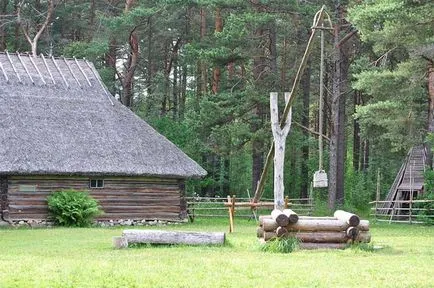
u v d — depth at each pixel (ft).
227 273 50.19
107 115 125.59
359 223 67.26
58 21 202.90
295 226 66.74
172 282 46.29
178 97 223.51
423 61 126.11
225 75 170.81
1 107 118.32
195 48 152.76
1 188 112.47
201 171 123.85
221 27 157.07
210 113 144.97
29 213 113.50
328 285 45.83
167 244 69.87
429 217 127.13
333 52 148.46
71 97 126.41
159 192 123.65
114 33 178.19
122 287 44.65
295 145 171.12
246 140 150.20
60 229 105.70
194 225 118.52
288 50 181.37
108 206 119.34
